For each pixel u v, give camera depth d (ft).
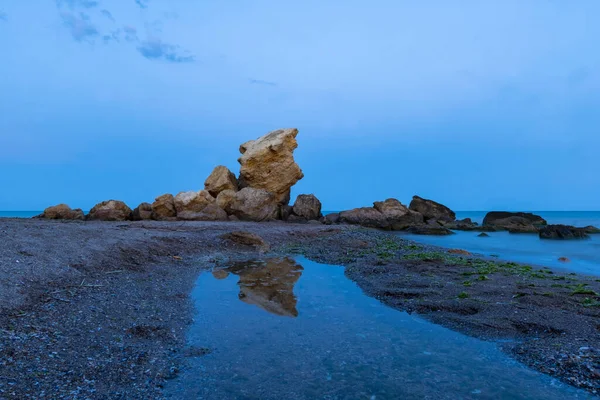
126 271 50.24
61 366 22.80
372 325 33.47
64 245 51.80
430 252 78.89
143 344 27.86
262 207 136.98
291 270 61.05
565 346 26.99
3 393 18.97
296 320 34.91
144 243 66.03
